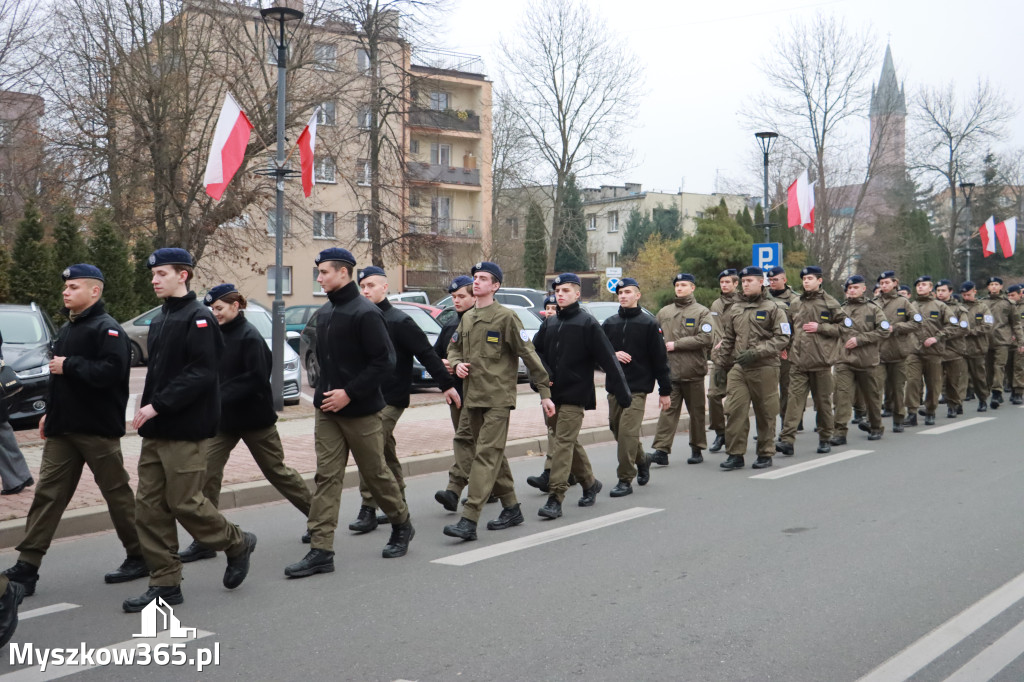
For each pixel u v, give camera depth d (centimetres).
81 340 567
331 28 2802
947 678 420
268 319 1636
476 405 713
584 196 7606
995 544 661
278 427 1238
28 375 1175
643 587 565
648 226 6594
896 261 4741
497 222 4806
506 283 4509
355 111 2922
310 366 1781
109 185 2567
